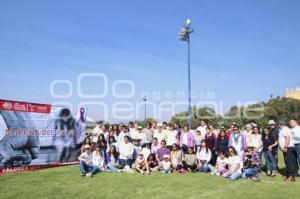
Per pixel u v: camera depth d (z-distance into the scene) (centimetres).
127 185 1055
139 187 1022
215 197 884
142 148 1491
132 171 1352
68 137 1617
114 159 1415
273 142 1252
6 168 1341
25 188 1006
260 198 870
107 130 1599
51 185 1055
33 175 1262
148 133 1563
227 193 933
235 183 1094
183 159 1399
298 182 1112
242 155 1294
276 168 1280
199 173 1331
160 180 1151
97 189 992
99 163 1355
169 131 1487
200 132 1492
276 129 1270
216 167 1295
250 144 1266
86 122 1720
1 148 1327
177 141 1482
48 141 1520
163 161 1359
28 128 1437
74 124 1653
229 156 1238
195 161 1373
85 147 1297
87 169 1292
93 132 1605
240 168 1191
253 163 1184
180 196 898
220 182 1113
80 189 991
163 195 910
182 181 1130
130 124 1541
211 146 1409
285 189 989
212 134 1426
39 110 1491
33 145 1451
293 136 1167
